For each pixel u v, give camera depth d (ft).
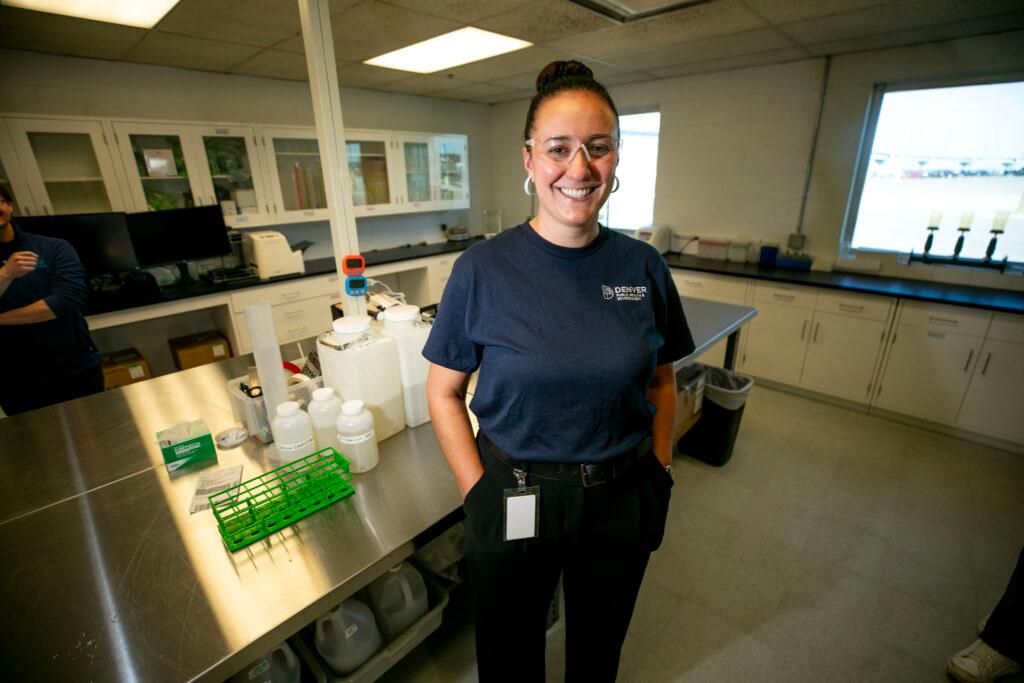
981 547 6.42
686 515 7.12
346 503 3.41
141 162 9.82
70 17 7.01
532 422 2.82
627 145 14.85
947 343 8.79
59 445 4.27
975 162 9.24
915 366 9.25
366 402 4.03
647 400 3.23
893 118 9.96
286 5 6.75
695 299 8.77
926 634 5.21
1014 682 4.65
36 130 8.46
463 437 3.18
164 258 10.02
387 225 15.30
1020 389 8.23
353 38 8.53
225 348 11.16
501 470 2.99
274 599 2.62
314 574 2.79
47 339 6.26
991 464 8.25
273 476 3.72
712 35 8.59
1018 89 8.60
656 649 5.10
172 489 3.62
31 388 6.34
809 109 10.65
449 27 7.97
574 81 2.58
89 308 8.81
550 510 2.91
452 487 3.59
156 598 2.63
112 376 9.82
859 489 7.66
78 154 9.27
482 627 3.31
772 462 8.43
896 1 6.89
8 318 5.75
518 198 17.54
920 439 9.11
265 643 2.45
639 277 2.97
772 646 5.12
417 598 4.37
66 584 2.74
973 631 5.23
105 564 2.88
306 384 4.34
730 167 12.16
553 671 4.85
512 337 2.72
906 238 10.30
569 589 3.37
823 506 7.27
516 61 10.50
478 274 2.82
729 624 5.38
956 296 8.68
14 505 3.46
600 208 2.77
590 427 2.82
